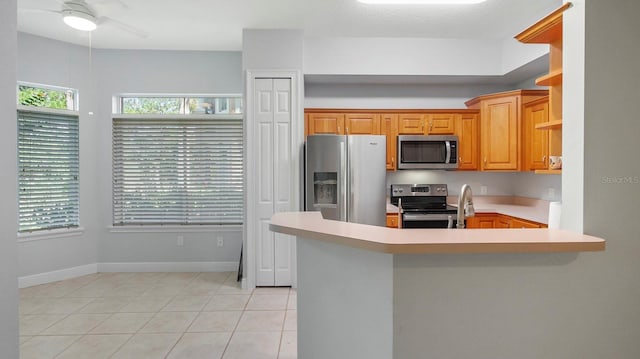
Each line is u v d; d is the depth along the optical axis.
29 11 2.88
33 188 3.98
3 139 1.75
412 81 4.45
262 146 3.82
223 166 4.52
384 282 1.44
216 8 3.30
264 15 3.45
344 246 1.62
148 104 4.55
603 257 1.49
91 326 2.88
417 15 3.41
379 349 1.46
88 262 4.38
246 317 3.06
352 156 3.79
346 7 3.28
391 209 4.15
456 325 1.42
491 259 1.43
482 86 4.62
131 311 3.19
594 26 1.53
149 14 3.42
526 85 4.32
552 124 2.22
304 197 3.90
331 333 1.71
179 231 4.50
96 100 4.38
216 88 4.50
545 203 4.02
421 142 4.25
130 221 4.48
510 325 1.43
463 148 4.32
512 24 3.63
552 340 1.45
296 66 3.82
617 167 1.54
